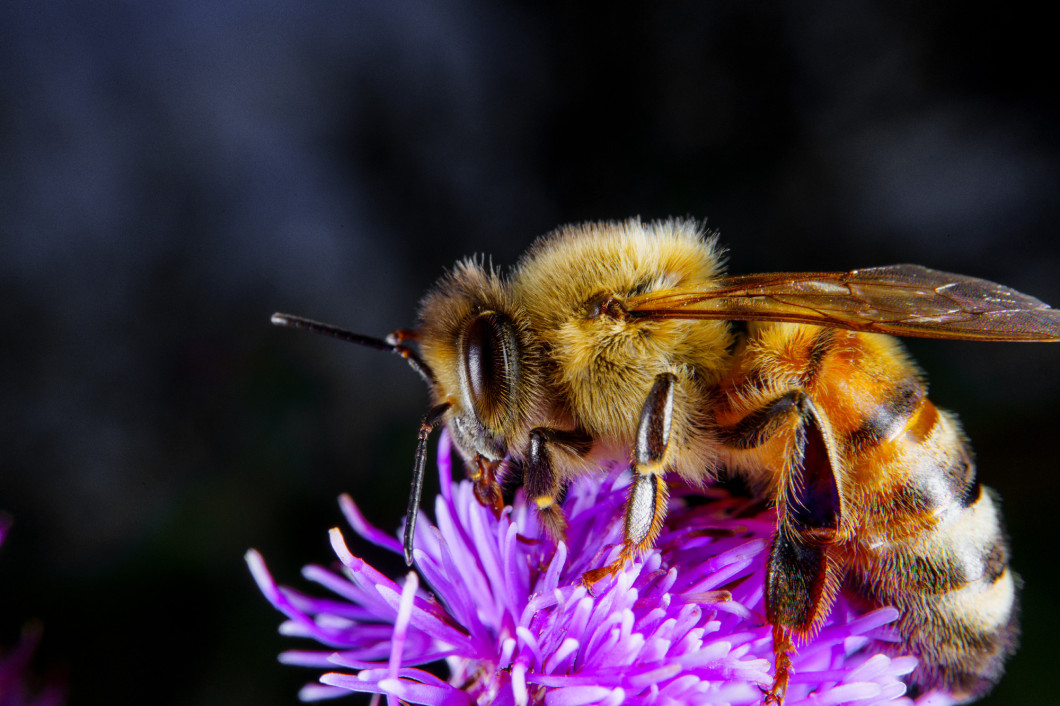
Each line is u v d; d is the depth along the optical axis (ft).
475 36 0.50
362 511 0.39
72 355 0.42
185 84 0.47
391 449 0.41
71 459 0.40
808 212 0.48
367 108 0.48
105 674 0.33
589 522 0.24
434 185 0.48
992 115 0.48
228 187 0.46
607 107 0.50
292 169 0.47
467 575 0.23
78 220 0.44
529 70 0.50
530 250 0.24
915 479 0.23
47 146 0.45
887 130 0.49
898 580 0.23
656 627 0.23
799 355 0.23
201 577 0.36
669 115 0.50
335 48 0.49
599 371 0.23
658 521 0.23
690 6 0.50
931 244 0.47
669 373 0.23
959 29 0.49
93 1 0.47
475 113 0.49
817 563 0.23
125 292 0.43
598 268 0.23
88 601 0.35
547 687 0.23
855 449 0.23
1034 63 0.48
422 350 0.24
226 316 0.44
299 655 0.23
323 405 0.42
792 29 0.50
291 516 0.38
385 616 0.24
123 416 0.41
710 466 0.24
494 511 0.23
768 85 0.50
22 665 0.26
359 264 0.46
